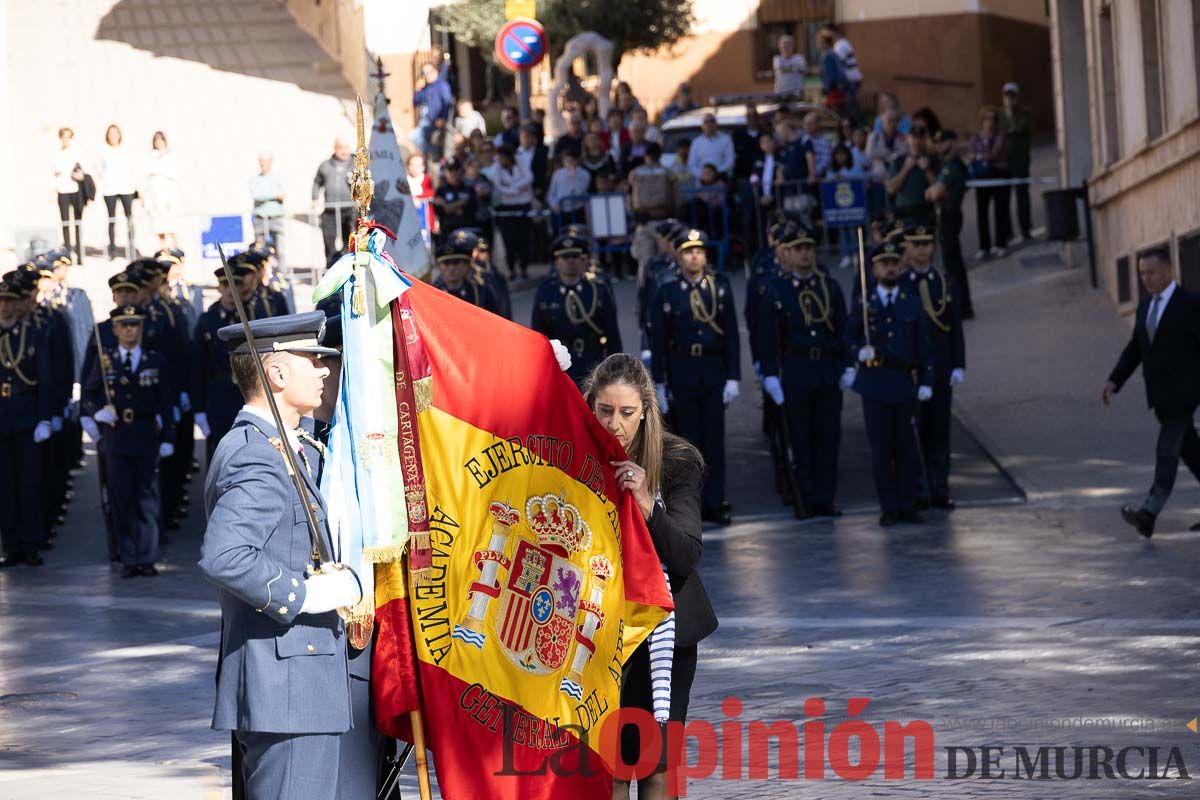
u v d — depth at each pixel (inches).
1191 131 677.9
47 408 579.2
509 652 219.6
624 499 230.4
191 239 957.2
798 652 375.2
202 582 533.6
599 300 581.6
